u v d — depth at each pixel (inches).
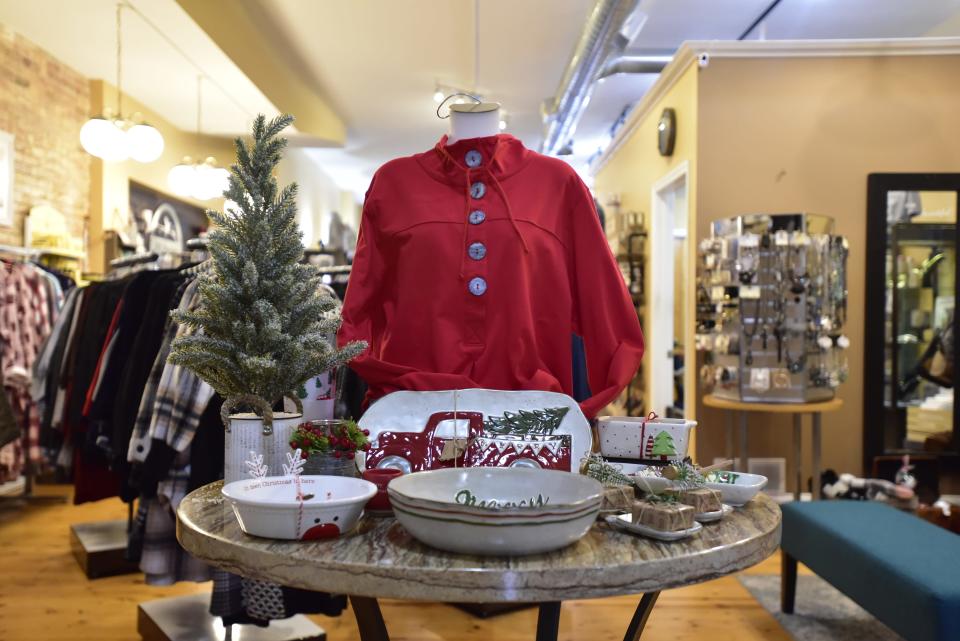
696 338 179.6
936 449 179.0
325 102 309.4
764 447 181.3
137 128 182.9
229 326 53.1
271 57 247.6
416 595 32.9
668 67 198.7
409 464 48.4
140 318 110.0
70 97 220.8
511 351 59.7
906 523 104.0
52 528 163.5
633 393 275.6
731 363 162.1
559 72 268.4
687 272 189.8
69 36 195.6
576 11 216.2
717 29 234.8
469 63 260.2
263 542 37.5
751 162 181.8
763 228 157.6
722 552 36.4
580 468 47.8
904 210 180.1
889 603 85.5
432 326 60.4
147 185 257.1
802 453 179.9
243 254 53.1
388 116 331.0
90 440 110.3
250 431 50.0
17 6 177.5
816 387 157.9
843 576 96.6
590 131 360.5
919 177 179.2
